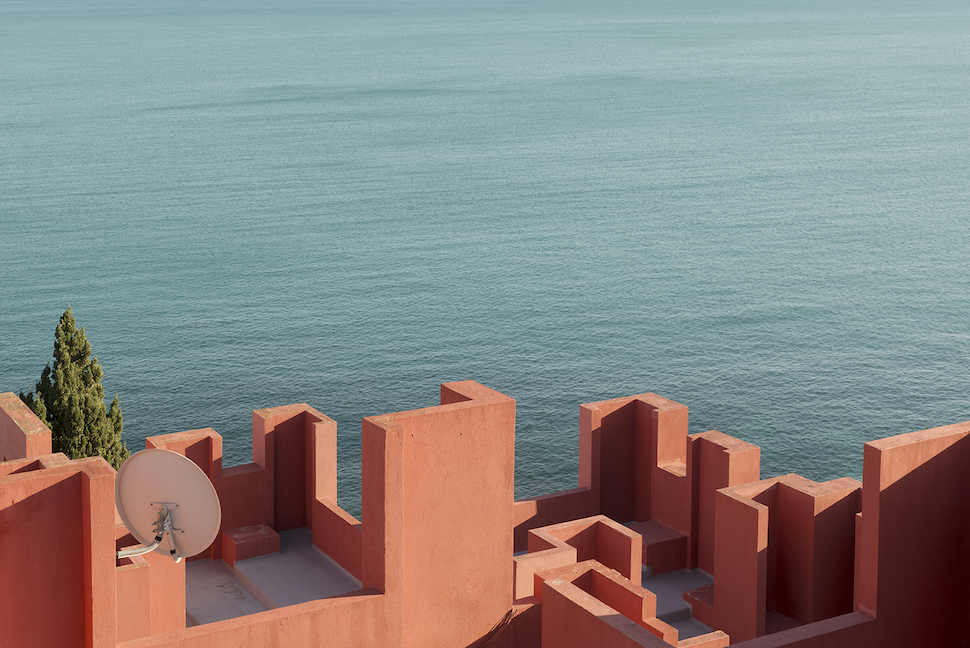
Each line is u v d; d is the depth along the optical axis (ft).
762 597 62.54
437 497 46.06
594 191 524.11
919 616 50.85
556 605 49.08
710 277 370.12
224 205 476.13
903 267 382.42
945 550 50.93
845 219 463.01
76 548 37.81
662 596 71.87
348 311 321.93
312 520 68.74
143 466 42.47
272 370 261.44
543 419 226.79
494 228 449.48
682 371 266.16
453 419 45.73
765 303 335.47
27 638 37.40
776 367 268.41
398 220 459.73
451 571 47.16
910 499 49.44
